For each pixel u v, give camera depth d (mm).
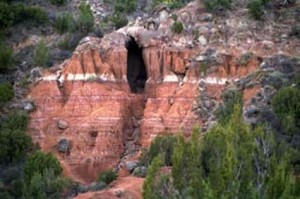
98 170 102375
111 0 136375
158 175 64750
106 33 123688
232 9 119312
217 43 113000
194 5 120562
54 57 117812
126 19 128625
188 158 64125
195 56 111500
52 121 107438
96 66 111500
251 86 104562
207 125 100812
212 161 65062
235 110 69688
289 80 104688
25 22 127375
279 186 61188
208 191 58969
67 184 92188
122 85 111312
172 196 63031
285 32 116188
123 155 104688
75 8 134625
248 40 113688
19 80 114625
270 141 69312
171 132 104062
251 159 64250
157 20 119188
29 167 93875
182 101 107188
